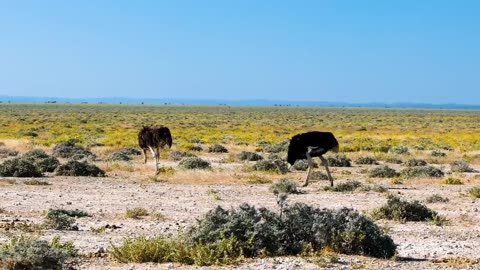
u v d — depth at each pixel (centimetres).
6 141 4866
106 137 6097
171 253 1113
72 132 6994
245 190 2303
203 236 1166
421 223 1658
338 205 1930
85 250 1191
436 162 3922
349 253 1203
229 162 3653
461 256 1224
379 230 1234
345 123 11319
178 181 2580
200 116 13888
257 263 1092
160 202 1964
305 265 1087
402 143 5916
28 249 978
